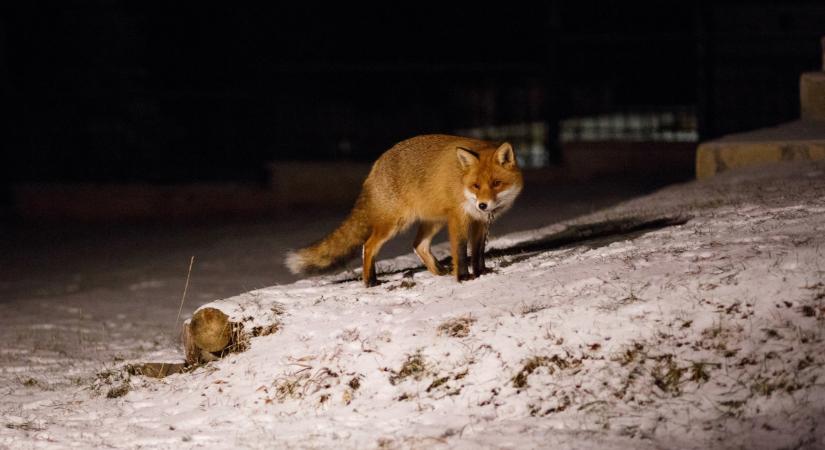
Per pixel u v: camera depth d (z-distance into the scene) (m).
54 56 28.12
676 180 21.45
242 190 24.84
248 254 19.06
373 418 7.47
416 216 9.79
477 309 8.36
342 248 10.27
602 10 27.80
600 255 9.35
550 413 7.07
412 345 8.05
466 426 7.07
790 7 25.41
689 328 7.35
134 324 13.38
